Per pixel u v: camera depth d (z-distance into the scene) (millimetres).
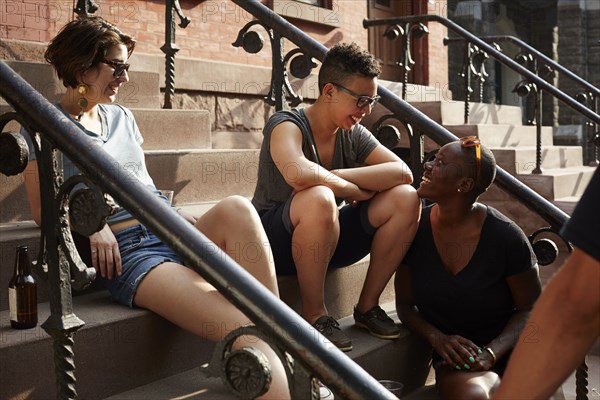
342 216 3133
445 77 9172
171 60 4426
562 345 1208
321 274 2857
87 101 2809
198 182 3857
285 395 2201
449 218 2920
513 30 14867
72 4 4688
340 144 3191
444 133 3443
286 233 2922
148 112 3922
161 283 2453
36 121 1876
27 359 2174
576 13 14633
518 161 5711
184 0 5699
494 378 2797
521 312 2994
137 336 2451
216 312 2375
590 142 6941
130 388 2443
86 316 2422
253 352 1635
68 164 2762
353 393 1599
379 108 5676
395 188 3014
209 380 2537
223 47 6051
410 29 6336
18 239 2631
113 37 2797
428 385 3283
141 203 1805
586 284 1178
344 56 2975
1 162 1886
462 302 2979
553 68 7191
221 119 5227
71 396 1967
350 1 7668
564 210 5379
